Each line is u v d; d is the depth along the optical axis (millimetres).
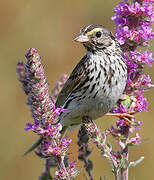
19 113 18203
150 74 16969
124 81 9648
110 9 19406
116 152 8773
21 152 17312
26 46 19641
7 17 19812
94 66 10453
